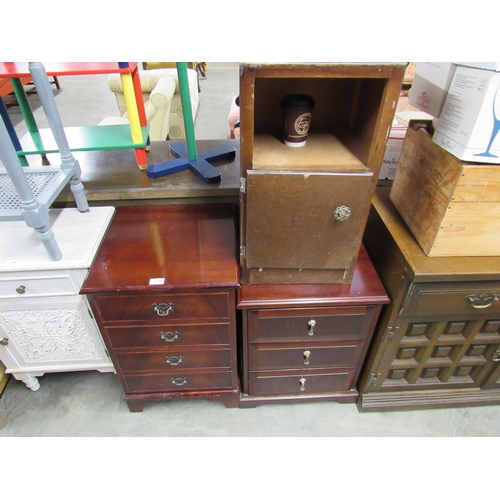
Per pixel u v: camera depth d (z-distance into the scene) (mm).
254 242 976
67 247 1106
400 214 1185
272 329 1138
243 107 771
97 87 5047
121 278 1028
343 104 1023
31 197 931
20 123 3719
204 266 1068
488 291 1019
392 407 1361
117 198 1309
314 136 1005
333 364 1268
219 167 1439
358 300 1060
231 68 6426
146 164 1403
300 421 1354
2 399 1427
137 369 1241
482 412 1383
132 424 1346
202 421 1356
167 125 2756
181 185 1314
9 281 1070
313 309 1088
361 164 868
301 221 931
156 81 2980
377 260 1217
